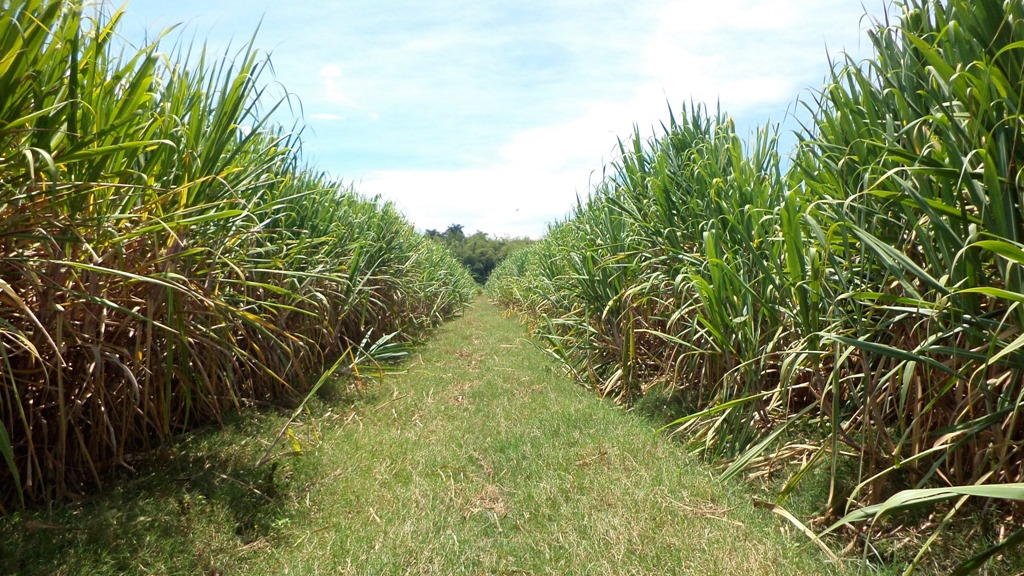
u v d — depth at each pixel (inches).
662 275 191.0
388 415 209.5
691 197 186.4
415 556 107.7
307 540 114.9
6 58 79.7
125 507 112.3
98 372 115.0
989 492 68.3
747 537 107.2
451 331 499.8
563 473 145.3
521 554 108.3
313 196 248.8
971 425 90.6
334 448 166.4
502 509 131.4
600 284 237.6
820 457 126.9
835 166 120.0
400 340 394.9
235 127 129.9
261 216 193.6
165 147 117.5
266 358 209.2
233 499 125.2
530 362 316.5
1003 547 69.9
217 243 142.6
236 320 138.7
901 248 109.3
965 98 90.4
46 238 93.8
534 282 411.5
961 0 92.7
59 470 114.0
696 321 168.9
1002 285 95.1
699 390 185.3
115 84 104.0
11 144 90.0
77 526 103.2
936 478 108.1
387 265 364.5
